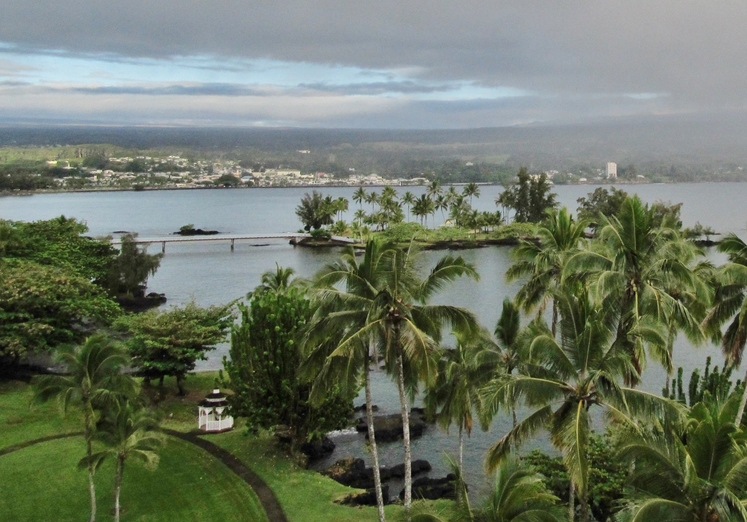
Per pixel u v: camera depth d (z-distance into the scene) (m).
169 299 113.06
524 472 24.55
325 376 32.50
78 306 62.72
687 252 43.56
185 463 44.22
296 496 40.09
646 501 19.62
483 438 52.19
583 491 24.95
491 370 35.28
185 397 58.03
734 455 20.50
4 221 90.31
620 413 25.22
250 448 47.06
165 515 37.41
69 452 44.75
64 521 36.16
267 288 69.62
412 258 33.12
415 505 26.36
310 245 189.88
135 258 106.56
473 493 41.94
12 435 47.38
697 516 19.88
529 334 29.89
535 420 26.94
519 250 51.34
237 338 47.44
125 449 33.84
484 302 107.81
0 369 61.81
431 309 32.66
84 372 34.38
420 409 57.72
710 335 43.12
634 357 32.31
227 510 38.16
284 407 43.81
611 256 40.28
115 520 34.09
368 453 49.44
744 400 31.94
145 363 55.19
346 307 32.88
